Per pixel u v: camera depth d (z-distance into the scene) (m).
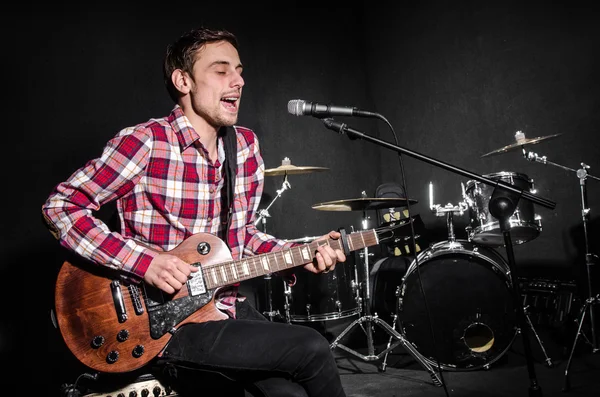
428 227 4.80
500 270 3.12
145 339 1.67
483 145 4.46
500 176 2.94
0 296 3.03
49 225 1.69
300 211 4.55
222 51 1.79
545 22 4.07
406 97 5.00
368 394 2.92
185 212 1.79
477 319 3.16
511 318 3.15
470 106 4.54
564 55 3.97
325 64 4.90
